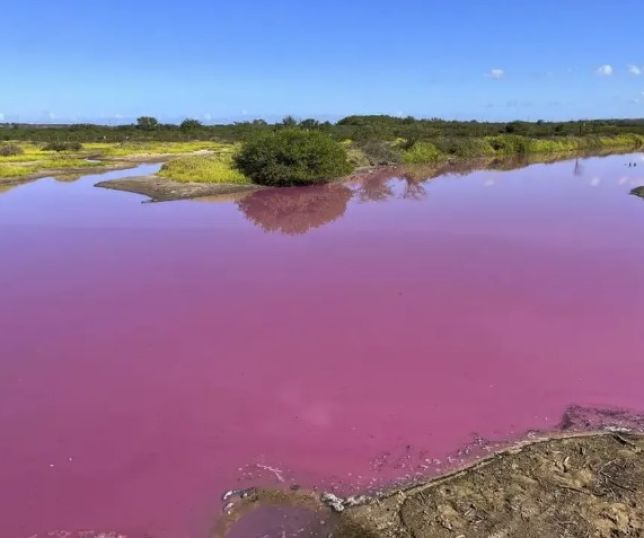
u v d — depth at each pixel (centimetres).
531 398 731
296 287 1188
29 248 1548
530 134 6309
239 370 820
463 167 3912
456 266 1331
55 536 513
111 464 614
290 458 617
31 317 1038
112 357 870
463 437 647
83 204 2244
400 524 502
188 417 702
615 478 552
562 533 480
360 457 615
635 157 4622
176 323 998
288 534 501
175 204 2253
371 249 1505
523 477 559
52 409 725
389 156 4084
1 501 558
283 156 2795
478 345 891
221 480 584
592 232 1673
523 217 1912
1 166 3416
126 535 513
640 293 1127
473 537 479
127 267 1355
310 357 857
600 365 820
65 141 5675
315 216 1994
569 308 1045
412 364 829
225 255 1459
